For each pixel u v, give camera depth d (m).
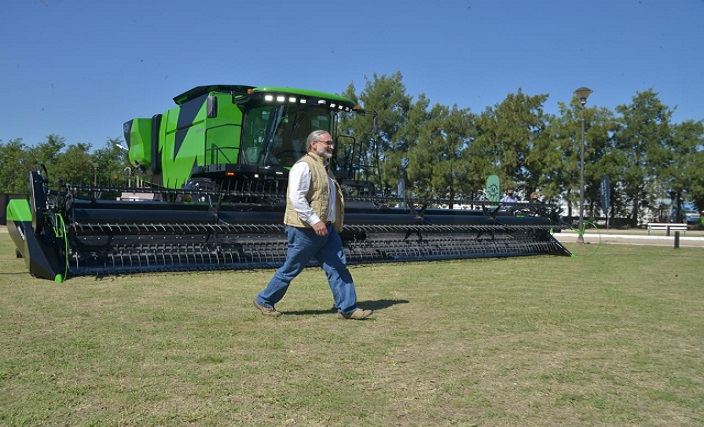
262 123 10.99
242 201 10.55
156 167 14.06
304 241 4.91
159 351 3.94
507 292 6.79
